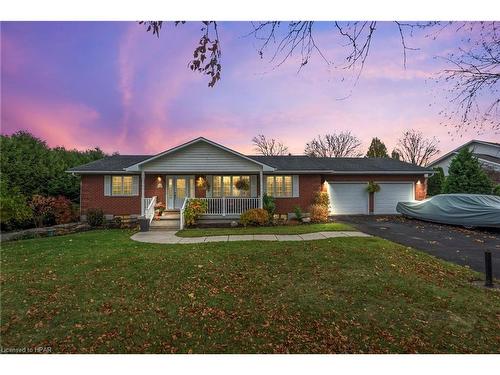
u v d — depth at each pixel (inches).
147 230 517.7
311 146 1815.9
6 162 668.7
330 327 167.3
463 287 230.7
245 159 605.0
